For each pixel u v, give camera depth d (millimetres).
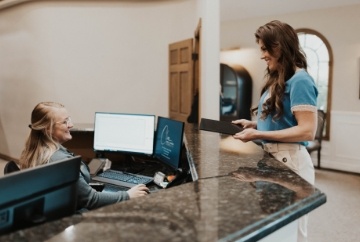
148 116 2449
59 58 5020
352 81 5145
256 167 1341
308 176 1503
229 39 6289
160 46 4789
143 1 4785
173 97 4500
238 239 735
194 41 3994
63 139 1708
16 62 5492
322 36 5336
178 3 4555
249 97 6059
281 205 912
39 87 5188
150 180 2189
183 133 2068
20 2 5141
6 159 6023
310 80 1424
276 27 1480
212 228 770
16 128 5688
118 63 4945
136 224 792
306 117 1388
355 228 3268
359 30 4996
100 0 4863
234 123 1955
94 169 2383
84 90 5023
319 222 3420
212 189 1052
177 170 2070
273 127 1533
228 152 1648
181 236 730
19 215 881
